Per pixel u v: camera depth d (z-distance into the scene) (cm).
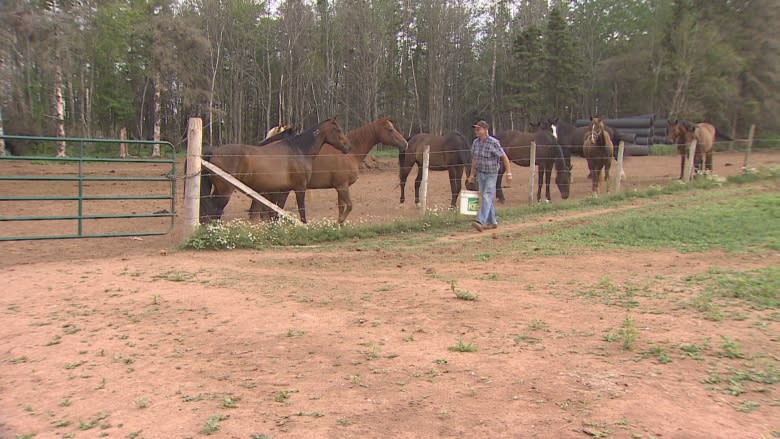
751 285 575
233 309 561
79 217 916
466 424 316
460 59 5247
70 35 3058
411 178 2389
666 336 444
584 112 5444
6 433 327
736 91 3659
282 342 461
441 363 406
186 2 4456
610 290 598
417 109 4994
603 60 5109
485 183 1088
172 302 589
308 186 1156
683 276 648
